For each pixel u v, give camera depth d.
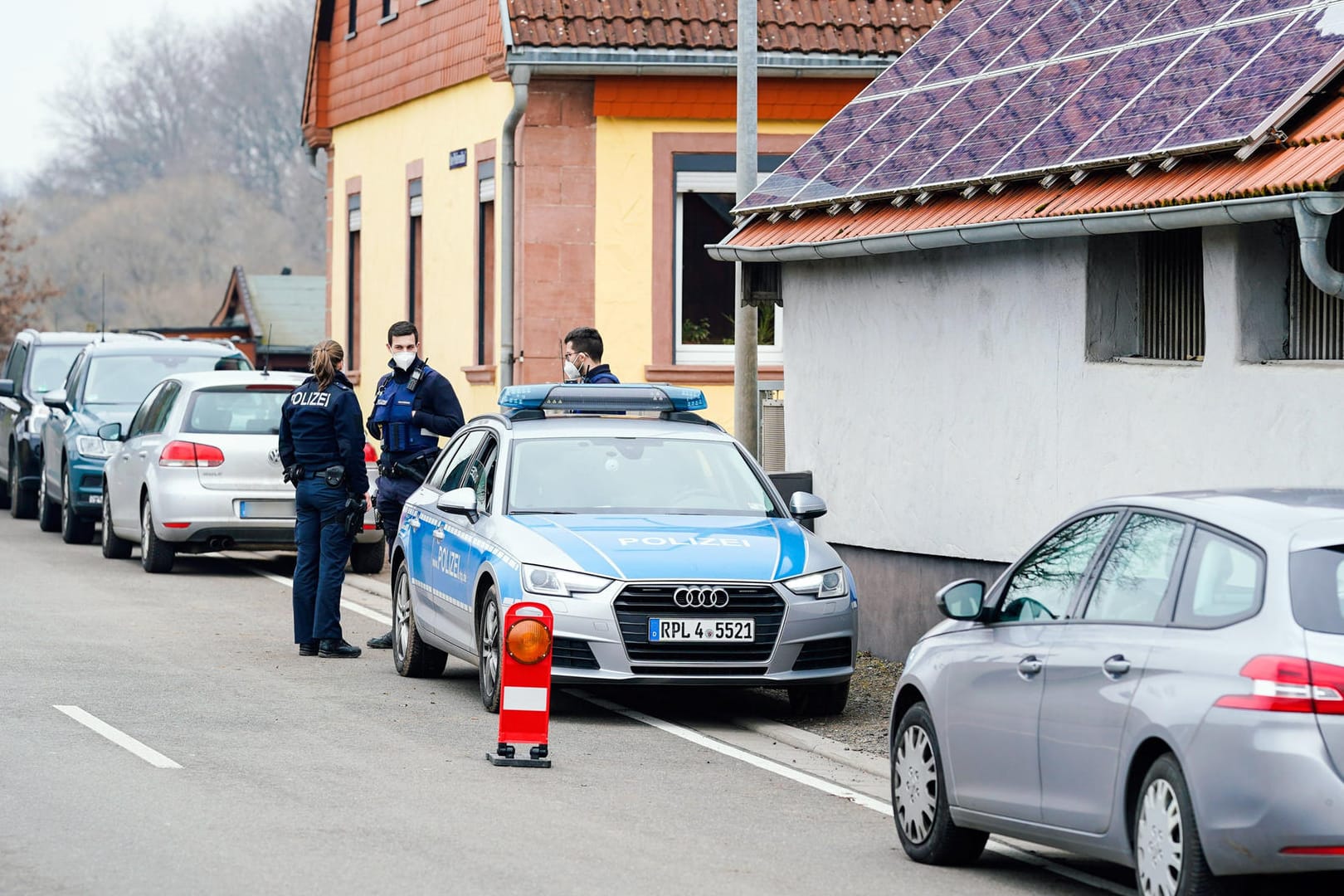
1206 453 17.05
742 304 24.47
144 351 35.44
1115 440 18.22
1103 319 18.70
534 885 11.36
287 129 151.38
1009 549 19.80
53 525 36.25
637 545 17.38
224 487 28.16
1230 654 9.95
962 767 12.16
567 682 16.94
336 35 46.50
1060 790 11.14
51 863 11.52
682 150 33.66
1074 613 11.43
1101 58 20.19
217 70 151.12
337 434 21.16
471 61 36.88
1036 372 19.34
